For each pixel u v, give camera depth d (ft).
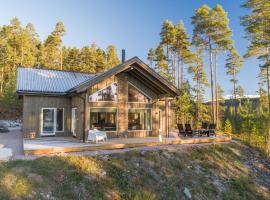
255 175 40.37
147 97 54.65
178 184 30.71
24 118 52.06
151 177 30.48
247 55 96.78
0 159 29.55
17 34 147.64
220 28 98.78
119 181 27.91
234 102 153.79
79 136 48.57
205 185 32.50
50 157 29.84
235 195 32.58
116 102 51.11
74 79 63.57
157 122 55.21
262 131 84.48
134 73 51.98
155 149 39.34
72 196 23.22
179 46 119.14
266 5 80.94
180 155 38.55
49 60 153.48
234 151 47.01
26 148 34.94
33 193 22.04
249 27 85.66
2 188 21.62
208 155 41.42
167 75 125.80
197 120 106.42
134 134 52.54
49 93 53.21
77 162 29.27
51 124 54.80
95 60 163.12
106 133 49.44
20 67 63.21
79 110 49.06
